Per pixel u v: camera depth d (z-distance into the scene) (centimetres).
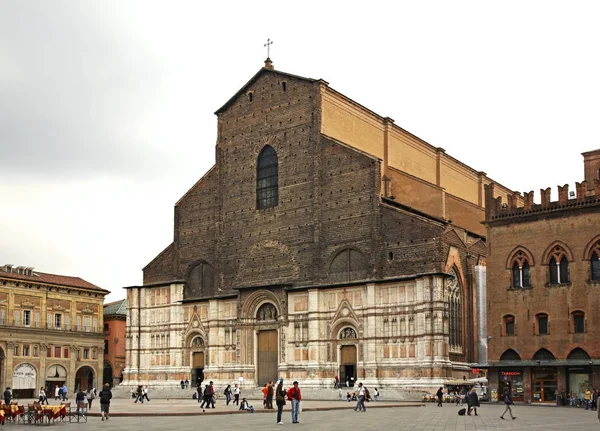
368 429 4200
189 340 9975
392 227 8494
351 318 8575
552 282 7038
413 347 8106
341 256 8806
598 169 8194
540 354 6988
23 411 4981
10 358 11700
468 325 8594
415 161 10694
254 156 9794
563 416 5219
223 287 9769
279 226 9381
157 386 10050
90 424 4806
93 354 13138
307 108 9362
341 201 8900
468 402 5456
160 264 10438
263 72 9894
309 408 6253
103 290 13412
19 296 12031
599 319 6688
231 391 8462
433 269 8119
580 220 6919
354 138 9712
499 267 7338
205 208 10169
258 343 9381
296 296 9019
